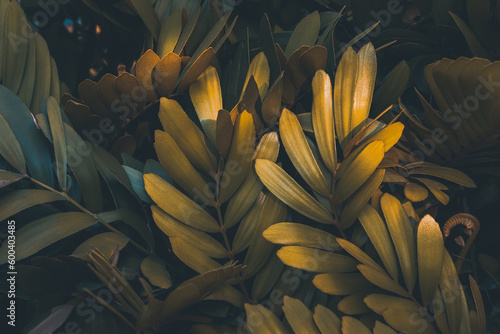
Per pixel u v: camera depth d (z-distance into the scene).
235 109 0.93
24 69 1.00
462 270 1.00
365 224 0.92
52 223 0.91
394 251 0.92
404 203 0.96
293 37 1.03
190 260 0.90
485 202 1.01
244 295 0.93
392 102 1.03
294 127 0.95
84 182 0.94
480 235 1.01
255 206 0.95
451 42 1.06
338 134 0.96
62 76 1.13
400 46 1.06
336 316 0.88
